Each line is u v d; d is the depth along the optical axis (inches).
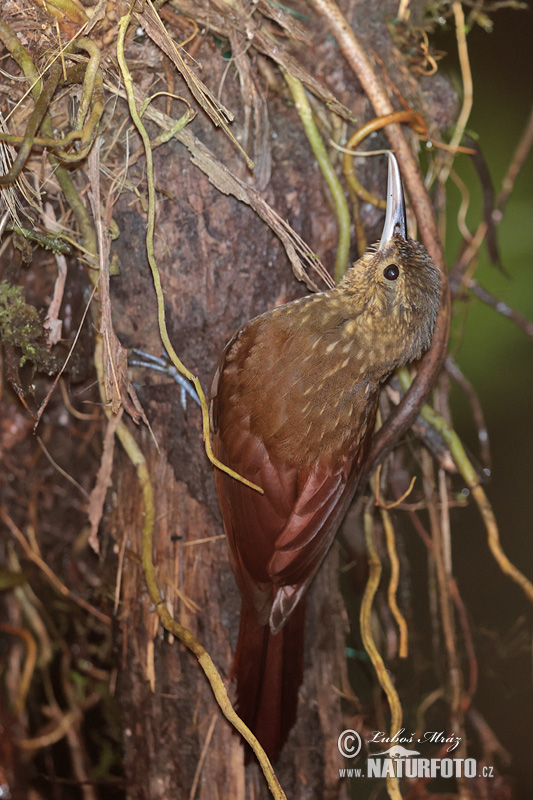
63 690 142.6
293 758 139.2
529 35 147.5
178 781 138.9
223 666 138.7
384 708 142.0
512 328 146.7
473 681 141.3
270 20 137.7
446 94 139.6
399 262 137.8
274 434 137.6
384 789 142.8
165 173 137.6
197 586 138.7
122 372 137.3
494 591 147.3
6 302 138.3
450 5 139.9
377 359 137.9
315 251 138.3
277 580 137.8
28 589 142.3
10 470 141.4
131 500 138.9
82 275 139.1
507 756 141.8
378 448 138.9
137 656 139.1
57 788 142.3
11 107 137.2
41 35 136.7
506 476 148.3
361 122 138.3
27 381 139.6
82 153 136.6
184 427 138.4
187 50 137.3
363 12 138.4
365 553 140.9
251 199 137.4
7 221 137.6
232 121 137.6
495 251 141.9
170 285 138.0
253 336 137.7
